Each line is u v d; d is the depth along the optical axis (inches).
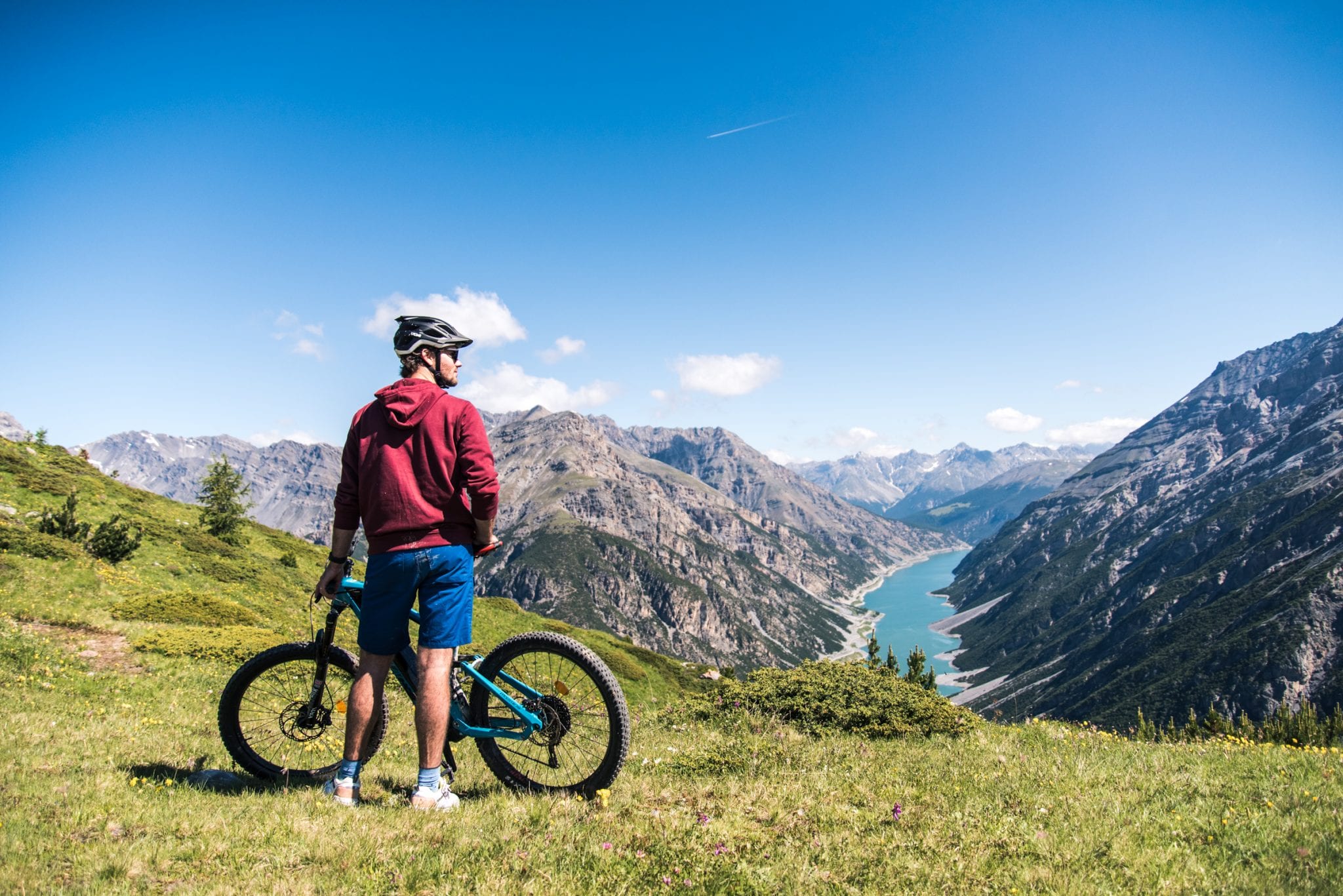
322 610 1615.4
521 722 220.5
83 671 621.3
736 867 176.9
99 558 1275.8
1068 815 234.2
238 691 245.1
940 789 268.4
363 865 167.6
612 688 215.9
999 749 378.3
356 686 206.8
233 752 247.3
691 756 326.6
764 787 262.7
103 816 192.4
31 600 894.4
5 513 1338.6
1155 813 239.5
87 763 257.3
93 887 149.3
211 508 2299.5
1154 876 182.4
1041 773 300.4
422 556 197.2
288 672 250.5
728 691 502.6
